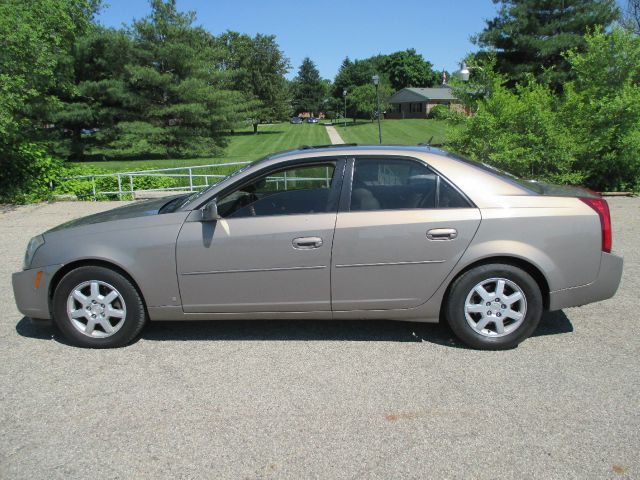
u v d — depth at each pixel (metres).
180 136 36.03
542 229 3.93
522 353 4.03
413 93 87.81
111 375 3.81
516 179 4.29
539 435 2.99
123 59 32.69
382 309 4.09
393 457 2.83
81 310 4.22
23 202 12.02
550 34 28.33
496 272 3.96
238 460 2.83
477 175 4.08
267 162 4.16
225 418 3.23
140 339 4.45
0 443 3.01
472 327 4.06
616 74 11.80
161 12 34.34
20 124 12.16
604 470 2.68
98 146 33.94
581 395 3.39
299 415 3.25
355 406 3.33
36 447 2.97
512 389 3.49
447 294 4.09
